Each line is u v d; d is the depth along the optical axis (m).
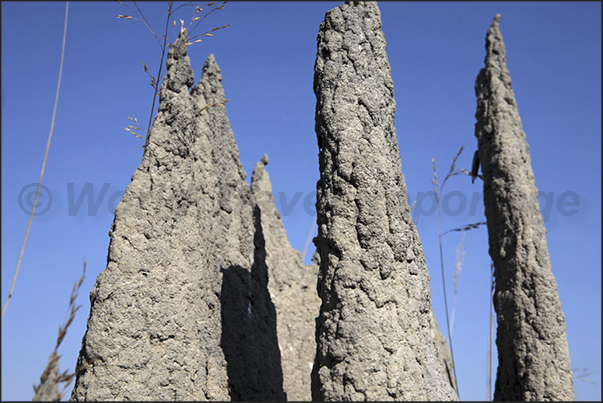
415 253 9.95
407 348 8.73
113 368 9.37
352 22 10.17
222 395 11.03
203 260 11.20
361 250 9.03
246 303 13.35
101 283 9.72
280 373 13.72
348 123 9.55
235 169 14.40
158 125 11.06
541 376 11.56
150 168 10.72
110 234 10.20
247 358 12.59
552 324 11.83
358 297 8.78
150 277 10.09
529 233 12.54
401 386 8.43
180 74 11.54
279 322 16.25
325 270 9.19
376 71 10.16
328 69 9.91
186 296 10.48
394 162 10.17
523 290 12.23
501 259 12.73
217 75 14.69
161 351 9.88
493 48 14.12
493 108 13.64
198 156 13.05
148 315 9.88
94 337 9.41
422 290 9.54
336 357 8.55
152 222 10.41
